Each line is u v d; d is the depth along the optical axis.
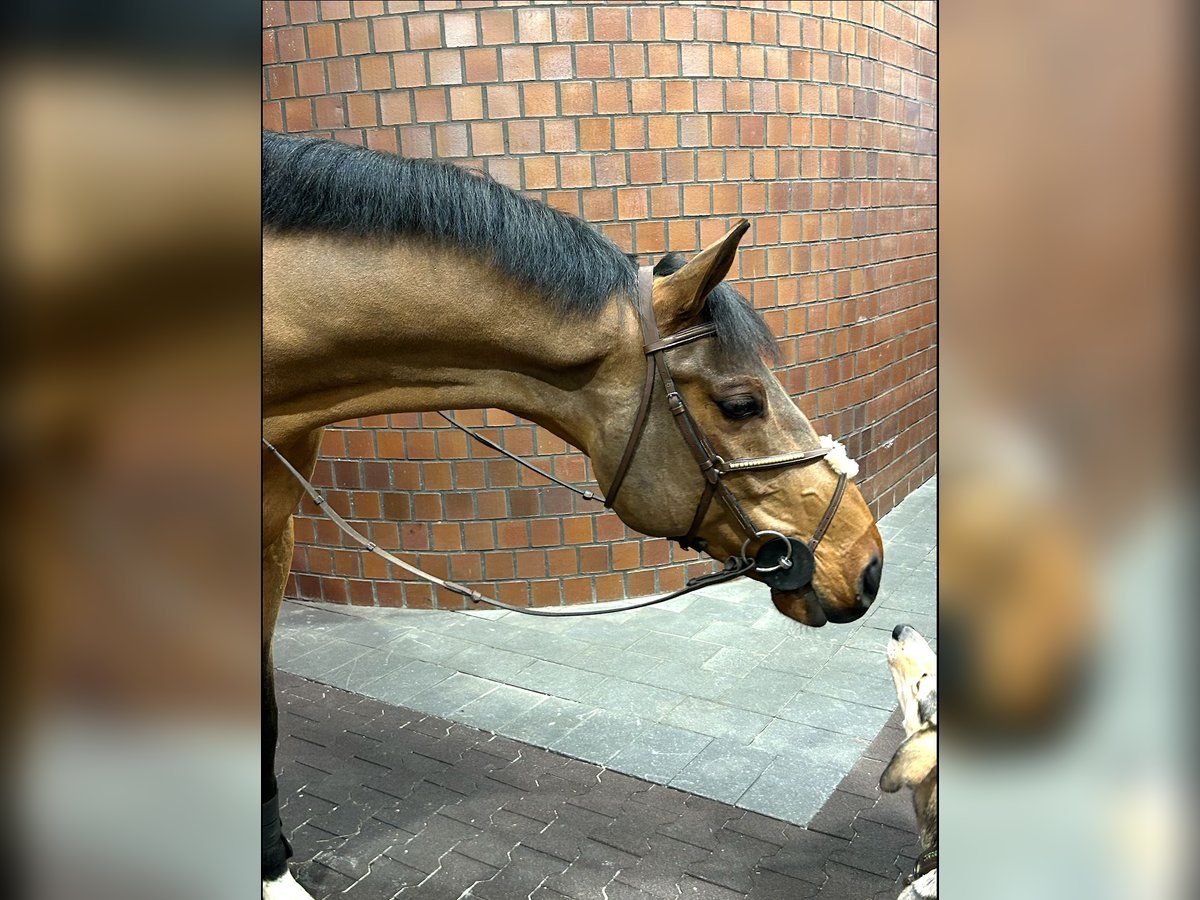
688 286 1.70
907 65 5.45
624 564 4.47
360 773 3.10
